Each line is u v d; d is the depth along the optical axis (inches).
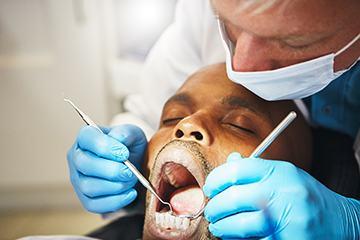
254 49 26.2
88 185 35.0
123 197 34.7
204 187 29.8
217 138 33.1
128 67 83.8
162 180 33.9
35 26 83.0
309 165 39.0
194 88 37.6
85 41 81.0
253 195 28.0
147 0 82.6
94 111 86.6
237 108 35.2
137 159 38.7
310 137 39.6
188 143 32.1
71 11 78.6
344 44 25.5
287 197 28.1
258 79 27.9
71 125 87.3
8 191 93.0
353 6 23.1
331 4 22.8
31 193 94.0
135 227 44.7
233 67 28.3
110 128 39.8
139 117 57.0
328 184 37.6
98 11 79.4
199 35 50.2
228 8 24.9
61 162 90.5
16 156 89.6
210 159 31.7
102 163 33.9
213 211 29.0
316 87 30.8
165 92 53.7
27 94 84.8
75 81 84.3
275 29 24.4
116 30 83.8
